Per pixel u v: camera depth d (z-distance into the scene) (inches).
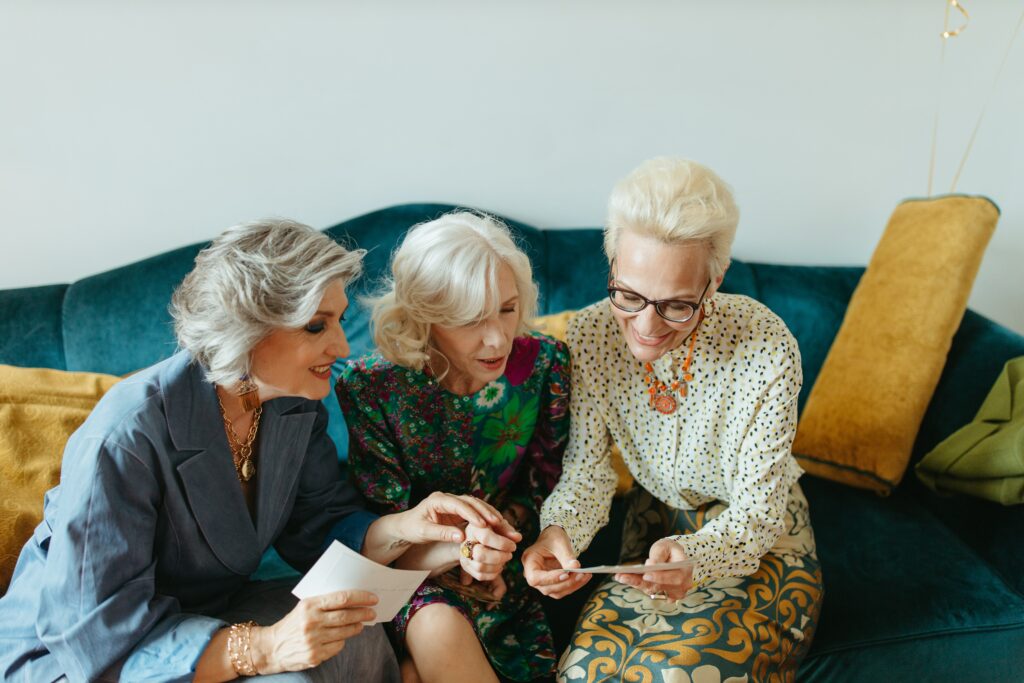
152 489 43.1
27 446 58.1
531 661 53.7
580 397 55.7
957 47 76.8
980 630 56.9
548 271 76.2
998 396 64.6
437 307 46.7
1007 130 80.5
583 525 53.3
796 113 78.5
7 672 43.6
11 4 65.7
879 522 67.6
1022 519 59.5
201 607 48.4
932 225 70.8
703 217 42.7
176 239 76.1
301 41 70.6
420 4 70.6
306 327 41.5
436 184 78.0
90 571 41.1
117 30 67.9
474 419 53.5
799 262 85.5
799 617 53.1
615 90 75.8
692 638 49.6
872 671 56.4
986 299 89.1
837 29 75.4
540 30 72.8
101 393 62.9
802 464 72.4
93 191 73.0
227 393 44.9
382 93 73.5
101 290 69.6
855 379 70.7
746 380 51.3
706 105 77.4
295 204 76.7
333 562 41.8
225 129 72.7
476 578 49.7
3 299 68.9
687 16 73.5
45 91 68.9
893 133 80.1
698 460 55.1
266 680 42.4
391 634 53.6
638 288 45.1
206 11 68.4
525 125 76.4
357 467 54.4
